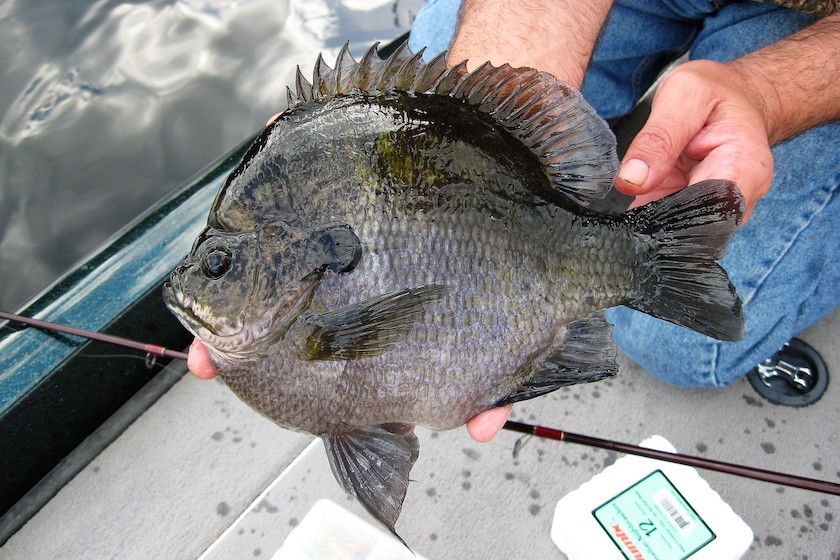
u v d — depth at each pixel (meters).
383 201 0.35
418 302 0.35
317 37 1.04
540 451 0.58
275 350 0.36
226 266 0.35
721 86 0.46
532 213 0.37
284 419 0.38
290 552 0.51
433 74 0.36
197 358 0.43
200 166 0.93
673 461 0.46
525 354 0.38
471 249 0.36
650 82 0.77
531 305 0.37
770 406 0.61
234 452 0.60
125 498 0.58
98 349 0.58
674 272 0.38
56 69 1.02
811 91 0.50
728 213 0.38
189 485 0.58
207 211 0.66
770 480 0.45
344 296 0.35
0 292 0.84
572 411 0.61
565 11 0.54
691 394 0.62
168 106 0.98
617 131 0.79
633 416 0.60
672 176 0.49
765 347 0.58
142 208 0.89
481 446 0.58
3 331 0.57
